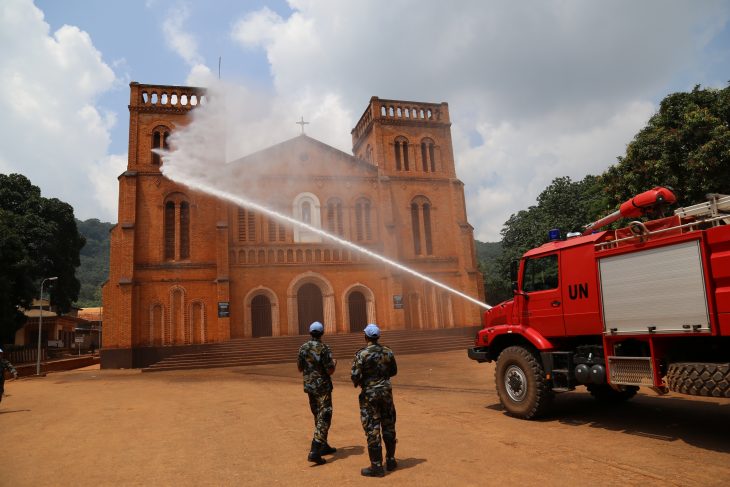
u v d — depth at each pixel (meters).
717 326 6.95
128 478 6.71
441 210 39.44
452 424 9.46
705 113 20.61
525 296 10.48
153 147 34.50
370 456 6.45
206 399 14.49
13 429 10.80
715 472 6.21
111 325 31.88
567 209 46.44
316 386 7.28
